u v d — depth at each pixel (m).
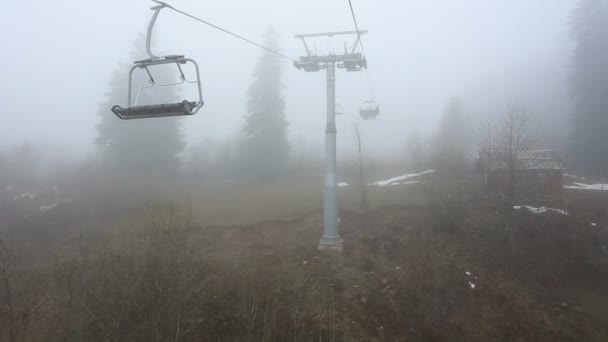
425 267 11.70
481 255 12.91
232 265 11.59
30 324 7.80
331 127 12.63
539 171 17.16
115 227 15.55
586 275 12.47
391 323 9.46
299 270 11.48
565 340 9.38
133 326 7.54
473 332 9.45
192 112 4.05
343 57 12.58
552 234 14.54
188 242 12.29
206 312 9.05
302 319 9.01
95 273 8.90
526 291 11.22
